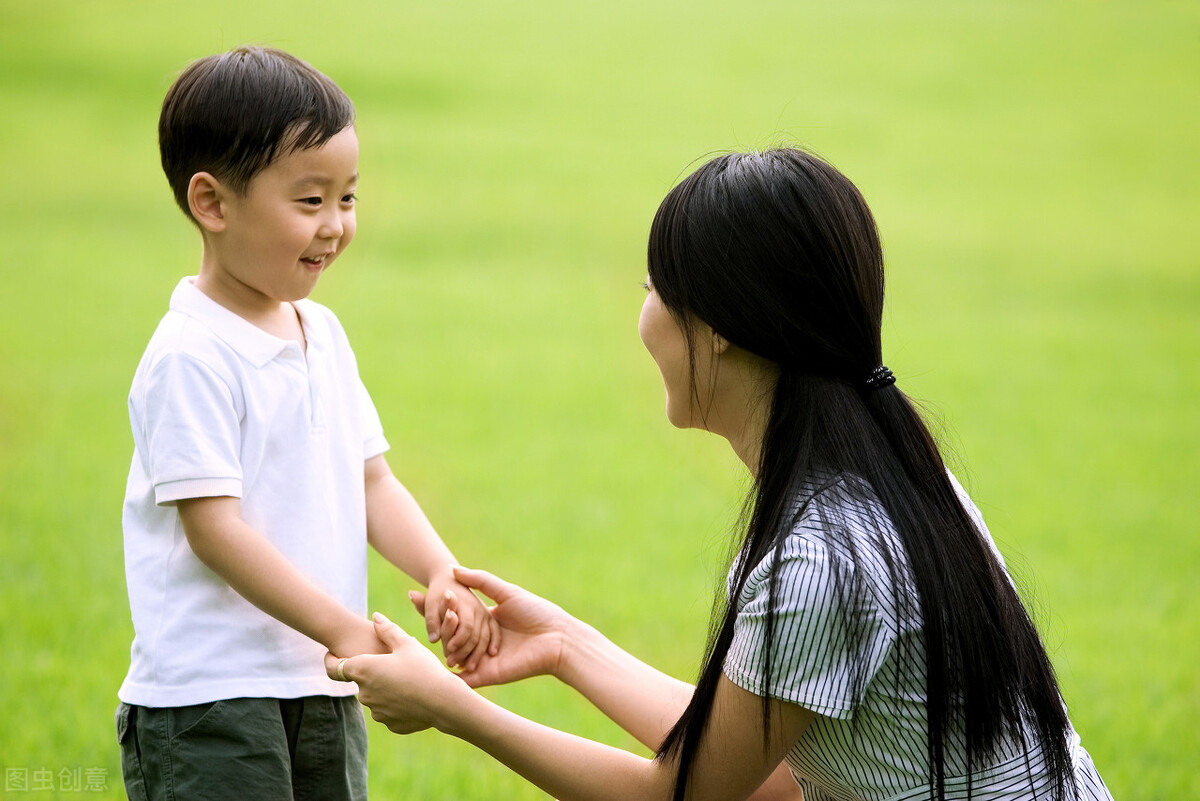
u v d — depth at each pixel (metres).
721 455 11.66
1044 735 2.92
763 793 3.59
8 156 25.67
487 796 5.09
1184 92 38.22
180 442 3.03
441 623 3.62
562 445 11.73
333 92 3.22
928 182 27.81
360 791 3.42
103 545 8.16
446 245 21.62
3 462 9.95
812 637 2.77
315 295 17.89
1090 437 12.53
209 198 3.15
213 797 3.09
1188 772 5.61
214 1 47.59
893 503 2.82
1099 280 20.16
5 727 5.45
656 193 26.25
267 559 3.05
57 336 14.36
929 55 43.94
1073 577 8.70
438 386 13.66
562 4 53.41
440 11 50.12
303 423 3.27
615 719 3.61
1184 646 7.40
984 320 17.61
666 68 41.53
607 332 16.66
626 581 8.16
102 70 35.03
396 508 3.75
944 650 2.76
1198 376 15.02
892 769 2.90
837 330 2.88
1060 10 51.84
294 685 3.20
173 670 3.12
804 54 44.09
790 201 2.87
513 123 33.28
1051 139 32.81
